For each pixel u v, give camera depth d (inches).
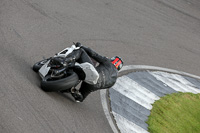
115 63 903.7
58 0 1695.4
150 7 2196.1
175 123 1139.3
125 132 944.9
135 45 1641.2
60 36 1342.3
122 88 1201.4
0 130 613.6
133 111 1081.4
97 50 1385.3
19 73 866.8
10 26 1214.3
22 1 1492.4
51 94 857.5
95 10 1791.3
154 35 1861.5
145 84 1322.6
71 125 788.6
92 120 893.2
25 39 1165.1
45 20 1414.9
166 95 1312.7
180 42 1941.4
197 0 2731.3
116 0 2059.5
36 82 864.9
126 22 1833.2
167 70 1573.6
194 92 1486.2
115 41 1565.0
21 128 655.1
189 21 2265.0
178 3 2491.4
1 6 1357.0
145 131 997.2
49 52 1159.6
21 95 764.6
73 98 946.7
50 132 705.0
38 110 749.9
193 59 1836.9
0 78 793.6
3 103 700.7
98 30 1583.4
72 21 1535.4
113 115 1000.9
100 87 869.2
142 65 1491.1
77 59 862.5
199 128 1198.9
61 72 824.3
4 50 989.2
